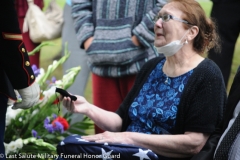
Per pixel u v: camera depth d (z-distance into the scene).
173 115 3.89
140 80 4.23
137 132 4.04
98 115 4.19
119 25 5.14
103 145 3.63
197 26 3.98
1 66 3.66
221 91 3.90
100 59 5.15
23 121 4.77
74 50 6.15
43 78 4.92
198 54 4.07
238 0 6.12
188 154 3.85
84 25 5.34
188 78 3.93
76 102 4.14
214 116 3.83
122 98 5.38
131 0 5.14
